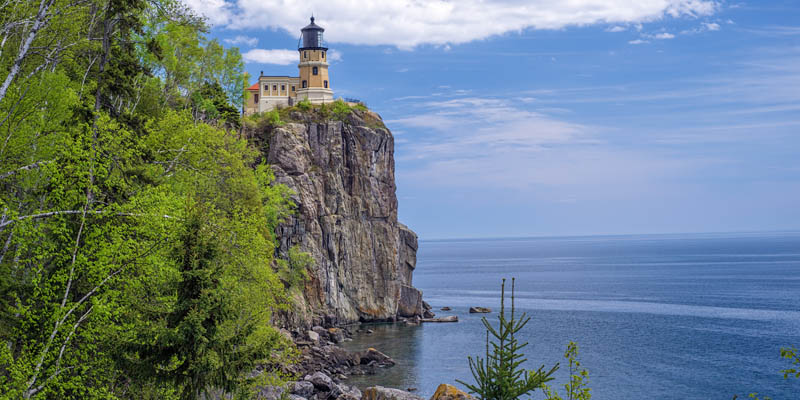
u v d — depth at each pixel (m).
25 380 23.50
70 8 33.00
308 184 116.56
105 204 27.83
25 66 32.19
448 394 39.88
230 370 22.69
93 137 28.44
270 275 38.84
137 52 49.72
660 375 81.00
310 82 154.00
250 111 153.88
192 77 63.31
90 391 25.36
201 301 22.27
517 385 22.47
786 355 19.59
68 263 26.09
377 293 125.00
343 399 56.34
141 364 22.11
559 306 157.00
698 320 132.00
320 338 95.25
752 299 172.12
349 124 128.62
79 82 36.38
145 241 27.69
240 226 35.31
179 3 41.31
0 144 27.97
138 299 26.53
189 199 23.91
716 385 76.31
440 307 151.38
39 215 25.55
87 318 26.34
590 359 90.38
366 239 125.81
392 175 132.75
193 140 40.75
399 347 95.44
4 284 25.30
